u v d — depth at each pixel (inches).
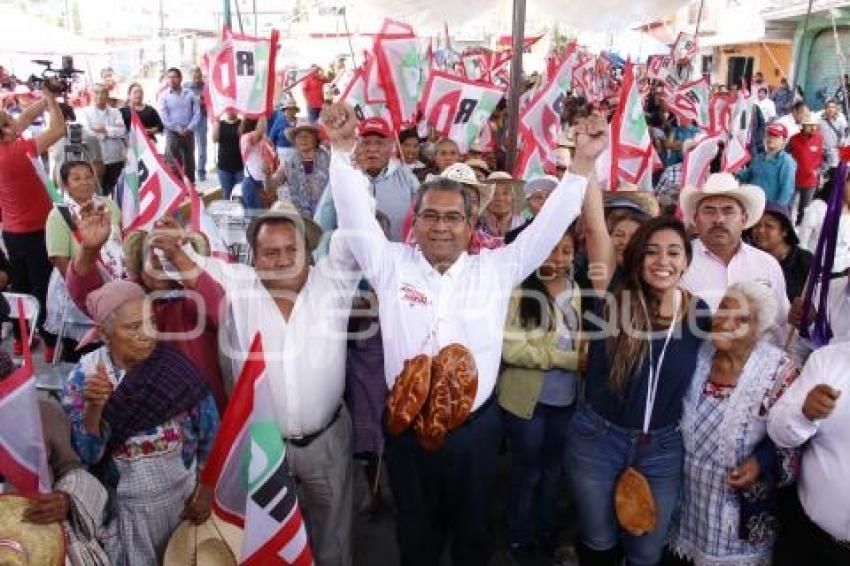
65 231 179.5
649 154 210.8
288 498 106.8
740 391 110.4
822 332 120.4
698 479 114.9
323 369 122.1
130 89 496.1
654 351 113.7
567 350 138.9
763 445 110.7
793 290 165.0
